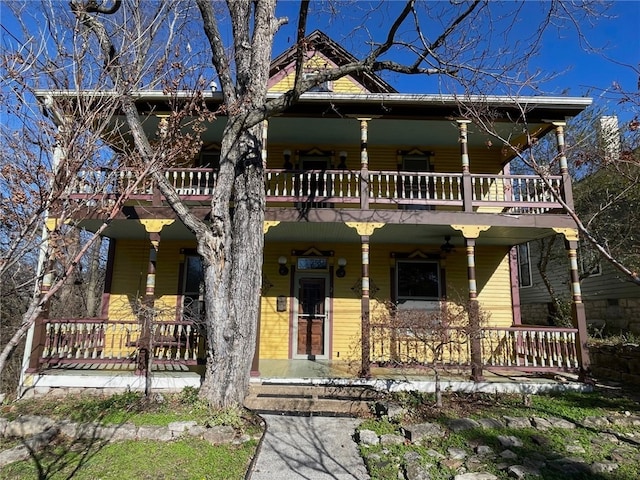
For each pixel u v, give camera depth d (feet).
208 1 23.39
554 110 29.25
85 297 57.57
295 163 36.35
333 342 34.12
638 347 27.99
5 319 29.66
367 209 28.91
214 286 22.36
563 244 46.29
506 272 35.78
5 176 9.41
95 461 16.22
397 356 27.68
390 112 30.19
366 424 20.65
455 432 19.13
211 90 30.17
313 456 17.21
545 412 21.95
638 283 10.93
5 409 22.97
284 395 24.06
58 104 10.98
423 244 35.83
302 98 29.07
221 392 21.65
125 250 35.58
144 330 26.53
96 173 13.62
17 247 9.59
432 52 22.70
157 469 15.52
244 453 17.34
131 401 23.08
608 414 21.50
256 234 23.97
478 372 26.58
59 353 27.30
